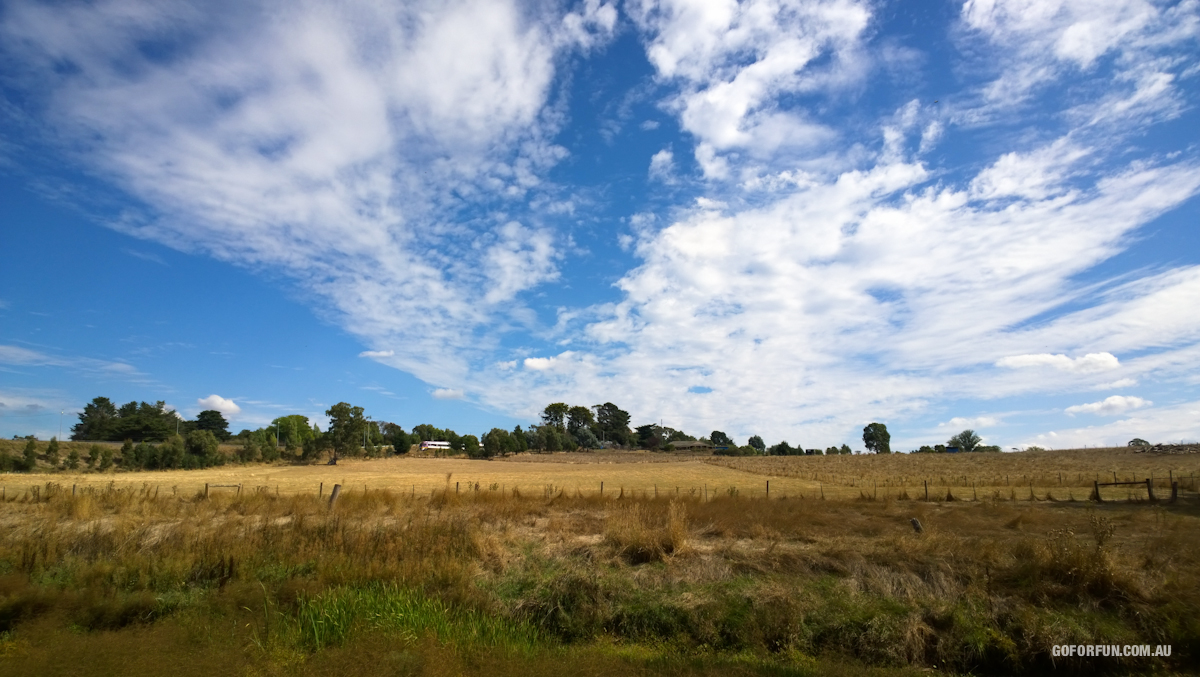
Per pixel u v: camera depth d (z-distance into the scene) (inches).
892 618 408.8
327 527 605.9
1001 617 409.7
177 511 802.2
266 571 496.7
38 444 2731.3
